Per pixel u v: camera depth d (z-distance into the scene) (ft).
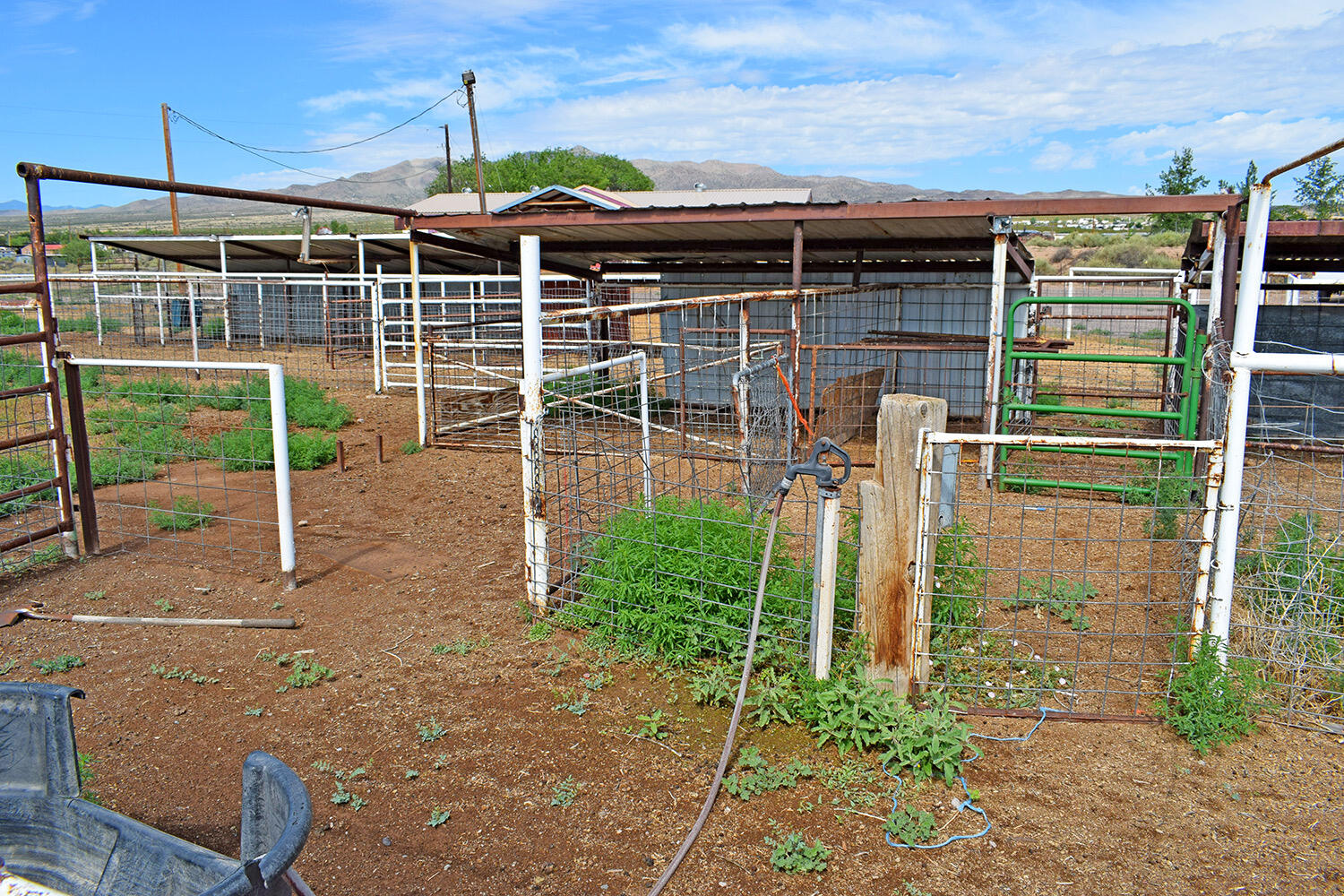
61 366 21.56
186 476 30.91
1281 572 15.43
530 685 15.24
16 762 8.55
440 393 50.19
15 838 8.59
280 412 19.15
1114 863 10.69
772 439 26.30
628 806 11.93
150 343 73.20
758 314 45.60
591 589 17.74
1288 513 18.60
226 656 16.53
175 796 12.21
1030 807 11.77
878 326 44.52
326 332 58.03
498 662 16.11
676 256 47.37
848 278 44.78
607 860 10.90
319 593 19.70
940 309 43.93
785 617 14.84
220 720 14.21
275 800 6.88
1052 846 11.02
